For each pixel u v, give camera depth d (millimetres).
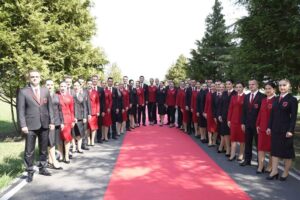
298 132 15453
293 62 11891
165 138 13742
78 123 10594
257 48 12703
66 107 9273
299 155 10406
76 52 16875
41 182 7312
